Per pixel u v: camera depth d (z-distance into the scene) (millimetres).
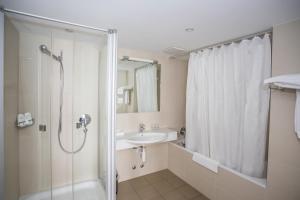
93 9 1262
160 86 2760
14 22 1414
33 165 1777
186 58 2912
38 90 1762
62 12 1316
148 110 2662
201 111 2314
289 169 1372
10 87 1438
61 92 1890
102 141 1848
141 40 1983
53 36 1744
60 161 1946
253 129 1701
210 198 2061
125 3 1170
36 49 1707
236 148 1902
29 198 1742
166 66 2814
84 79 1974
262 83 1655
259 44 1665
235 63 1878
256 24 1490
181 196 2127
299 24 1320
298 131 1280
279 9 1215
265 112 1639
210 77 2168
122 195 2137
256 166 1708
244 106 1823
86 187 2031
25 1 1149
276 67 1459
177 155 2643
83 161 2062
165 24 1523
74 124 1996
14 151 1559
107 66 1571
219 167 1939
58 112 1898
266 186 1518
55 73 1840
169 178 2578
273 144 1469
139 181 2484
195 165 2287
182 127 2965
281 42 1430
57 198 1889
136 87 2529
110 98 1562
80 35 1710
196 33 1739
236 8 1216
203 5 1183
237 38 1881
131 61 2455
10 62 1414
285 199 1396
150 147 2719
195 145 2459
